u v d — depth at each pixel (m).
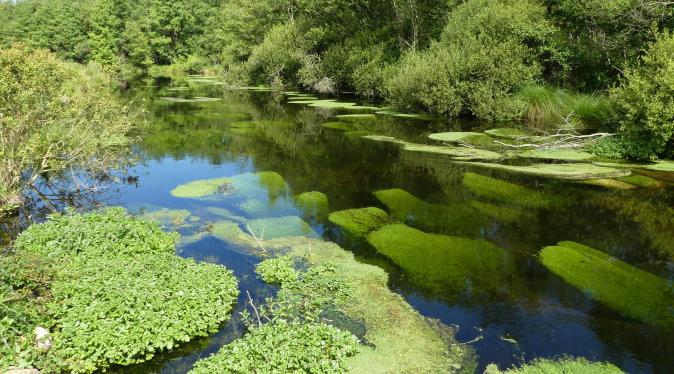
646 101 12.13
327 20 32.88
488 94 18.11
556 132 15.72
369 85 26.27
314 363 4.66
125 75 52.91
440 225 8.84
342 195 10.60
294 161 13.64
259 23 41.94
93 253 6.51
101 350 4.91
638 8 15.20
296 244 8.01
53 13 56.53
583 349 5.29
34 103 10.34
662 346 5.34
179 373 4.87
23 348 4.78
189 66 57.03
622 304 6.20
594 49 16.92
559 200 10.05
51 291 5.50
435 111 20.48
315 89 31.59
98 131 12.04
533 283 6.73
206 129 18.64
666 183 10.91
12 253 6.27
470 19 20.25
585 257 7.50
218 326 5.61
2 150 9.23
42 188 10.72
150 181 11.75
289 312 5.86
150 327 5.19
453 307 6.12
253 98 29.19
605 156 13.02
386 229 8.62
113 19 57.56
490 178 11.56
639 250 7.75
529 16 18.92
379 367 4.90
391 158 13.64
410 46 25.67
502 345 5.35
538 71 18.17
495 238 8.25
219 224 8.84
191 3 63.53
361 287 6.58
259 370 4.53
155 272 6.12
